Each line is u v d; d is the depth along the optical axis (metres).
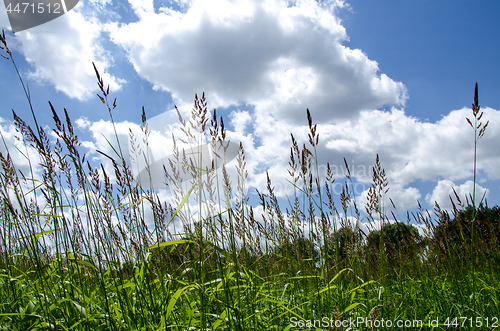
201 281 1.74
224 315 1.68
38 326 1.51
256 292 2.20
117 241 2.24
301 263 3.05
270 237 3.41
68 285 1.98
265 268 2.96
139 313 1.82
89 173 2.38
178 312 2.10
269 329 1.95
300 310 2.19
